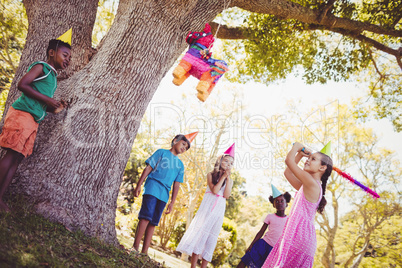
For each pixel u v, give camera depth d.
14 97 4.01
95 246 3.08
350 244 17.70
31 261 2.08
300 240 2.70
